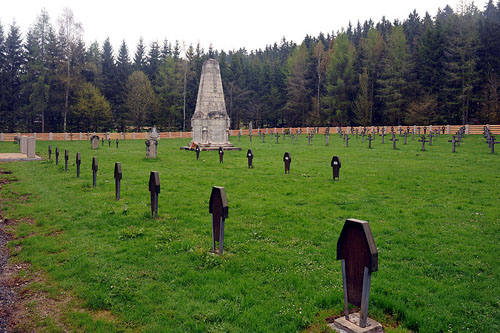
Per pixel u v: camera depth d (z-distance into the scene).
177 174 17.20
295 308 4.96
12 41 66.31
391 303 4.97
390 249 7.26
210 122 33.56
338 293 5.30
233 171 18.33
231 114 79.31
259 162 22.28
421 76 60.72
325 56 76.75
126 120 69.12
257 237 7.96
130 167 19.70
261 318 4.71
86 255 6.89
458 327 4.49
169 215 9.66
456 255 6.83
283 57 106.56
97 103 58.41
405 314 4.74
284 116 81.69
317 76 74.75
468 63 53.34
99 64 83.62
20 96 65.56
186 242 7.52
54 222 9.16
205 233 8.23
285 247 7.36
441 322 4.59
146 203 11.03
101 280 5.81
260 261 6.57
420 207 10.59
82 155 26.70
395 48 62.59
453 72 56.00
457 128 45.12
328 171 18.06
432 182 14.59
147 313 4.89
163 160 23.64
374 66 66.00
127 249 7.20
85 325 4.61
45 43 60.19
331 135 52.31
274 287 5.60
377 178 15.76
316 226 8.75
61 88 58.41
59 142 44.28
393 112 62.38
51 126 68.06
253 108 77.88
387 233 8.27
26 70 65.62
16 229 8.69
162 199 11.63
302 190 13.27
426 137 40.06
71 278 5.93
